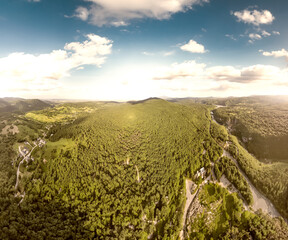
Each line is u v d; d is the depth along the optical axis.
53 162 113.75
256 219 74.69
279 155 129.88
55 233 74.12
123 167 108.44
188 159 115.12
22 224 79.00
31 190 98.00
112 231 74.81
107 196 88.25
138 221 78.88
